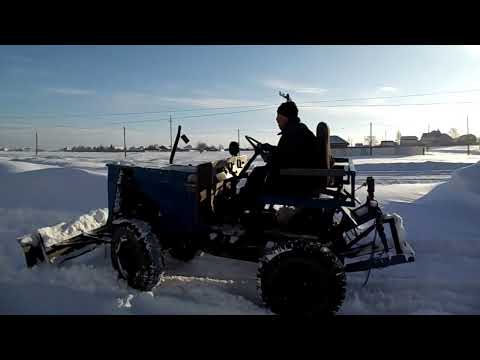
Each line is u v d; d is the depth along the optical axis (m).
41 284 3.63
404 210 6.47
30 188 7.43
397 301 3.46
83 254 4.45
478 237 5.00
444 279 3.92
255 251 3.71
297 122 3.74
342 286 3.13
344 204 3.28
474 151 53.59
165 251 4.61
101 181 7.73
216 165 4.02
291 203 3.42
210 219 3.86
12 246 4.74
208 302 3.36
